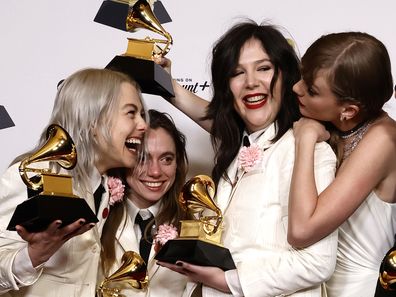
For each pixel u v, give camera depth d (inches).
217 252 83.8
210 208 86.2
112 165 93.6
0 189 87.5
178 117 117.2
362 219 88.7
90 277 89.9
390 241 89.5
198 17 116.0
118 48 117.5
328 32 113.8
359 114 87.0
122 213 98.1
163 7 116.5
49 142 82.4
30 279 82.7
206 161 116.5
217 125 94.7
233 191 89.3
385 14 112.9
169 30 116.5
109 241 96.0
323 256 82.5
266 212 85.4
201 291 88.9
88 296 89.1
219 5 115.8
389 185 87.4
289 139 88.4
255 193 86.4
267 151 89.0
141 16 98.2
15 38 118.3
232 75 92.8
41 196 78.8
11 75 118.0
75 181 89.4
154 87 98.1
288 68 92.4
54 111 92.6
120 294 92.2
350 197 82.4
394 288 77.8
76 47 117.7
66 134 82.9
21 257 81.4
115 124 91.4
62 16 118.0
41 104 117.8
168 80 98.0
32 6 118.3
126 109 92.2
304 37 114.2
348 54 83.4
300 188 82.2
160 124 101.2
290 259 82.6
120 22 104.4
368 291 88.0
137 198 100.9
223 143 94.3
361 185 83.1
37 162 87.0
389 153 85.0
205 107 102.4
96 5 117.8
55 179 80.7
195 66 116.2
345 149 89.0
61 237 79.4
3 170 117.4
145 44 98.0
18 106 117.8
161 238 98.3
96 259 90.4
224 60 92.8
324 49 84.4
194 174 116.6
